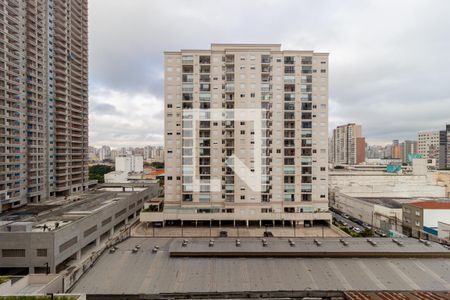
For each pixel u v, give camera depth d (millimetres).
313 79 65375
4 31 69312
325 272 31859
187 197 65438
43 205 65250
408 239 40000
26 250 39250
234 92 63781
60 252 41031
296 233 59156
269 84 64375
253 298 27906
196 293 27781
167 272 31641
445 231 48719
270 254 35312
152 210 66000
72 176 96625
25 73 76938
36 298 21703
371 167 132875
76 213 52094
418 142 190500
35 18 79688
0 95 68312
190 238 41594
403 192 84938
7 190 69312
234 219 62656
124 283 29422
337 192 84562
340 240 39188
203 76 64750
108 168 188625
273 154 64438
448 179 96875
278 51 64500
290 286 29156
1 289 23203
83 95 102875
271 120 64438
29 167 77438
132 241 40812
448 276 31312
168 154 66125
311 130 64938
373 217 65562
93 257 35344
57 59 89750
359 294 27562
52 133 87312
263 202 63750
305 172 65000
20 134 74688
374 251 35406
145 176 142000
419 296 27156
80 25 101125
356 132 183750
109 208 58938
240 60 63938
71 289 28188
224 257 35219
